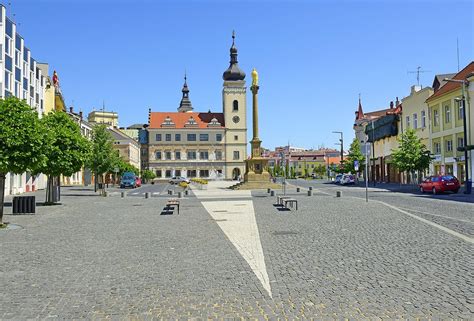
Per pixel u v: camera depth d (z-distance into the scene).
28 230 16.88
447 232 14.52
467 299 7.17
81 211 25.36
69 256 11.50
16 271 9.80
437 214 20.22
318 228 16.28
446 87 54.31
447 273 8.95
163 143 128.75
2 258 11.30
